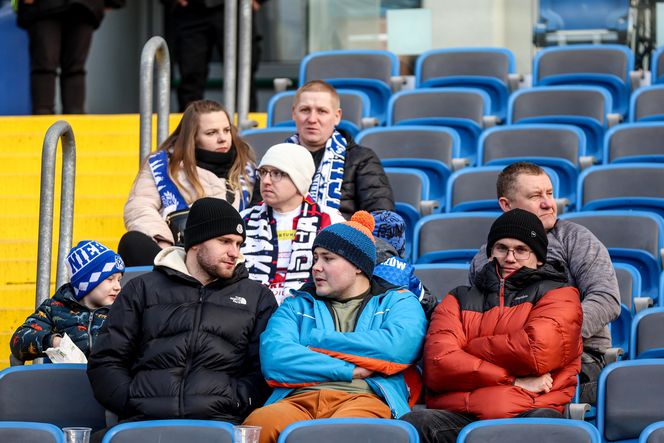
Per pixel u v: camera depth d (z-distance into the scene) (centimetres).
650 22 3462
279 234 1939
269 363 1661
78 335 1881
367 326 1703
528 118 3008
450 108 3034
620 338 2084
